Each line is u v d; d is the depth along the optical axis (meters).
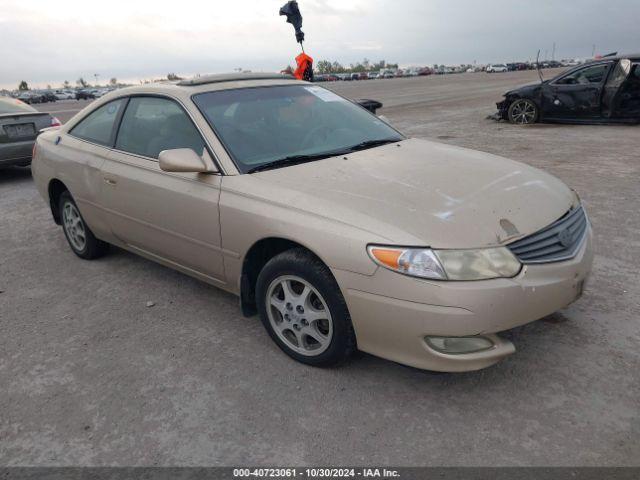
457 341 2.46
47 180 4.82
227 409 2.70
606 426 2.43
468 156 3.51
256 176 3.10
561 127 11.84
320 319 2.85
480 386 2.76
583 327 3.24
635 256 4.27
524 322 2.51
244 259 3.09
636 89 10.98
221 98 3.62
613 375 2.79
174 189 3.42
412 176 3.01
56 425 2.66
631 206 5.60
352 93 29.02
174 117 3.57
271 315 3.12
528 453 2.30
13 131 8.06
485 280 2.40
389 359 2.61
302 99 3.95
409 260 2.41
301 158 3.33
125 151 3.93
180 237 3.51
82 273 4.57
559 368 2.87
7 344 3.46
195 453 2.42
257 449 2.42
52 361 3.23
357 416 2.59
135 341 3.41
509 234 2.54
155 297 4.04
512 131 11.49
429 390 2.76
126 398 2.83
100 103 4.43
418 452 2.35
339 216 2.64
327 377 2.91
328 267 2.65
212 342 3.35
